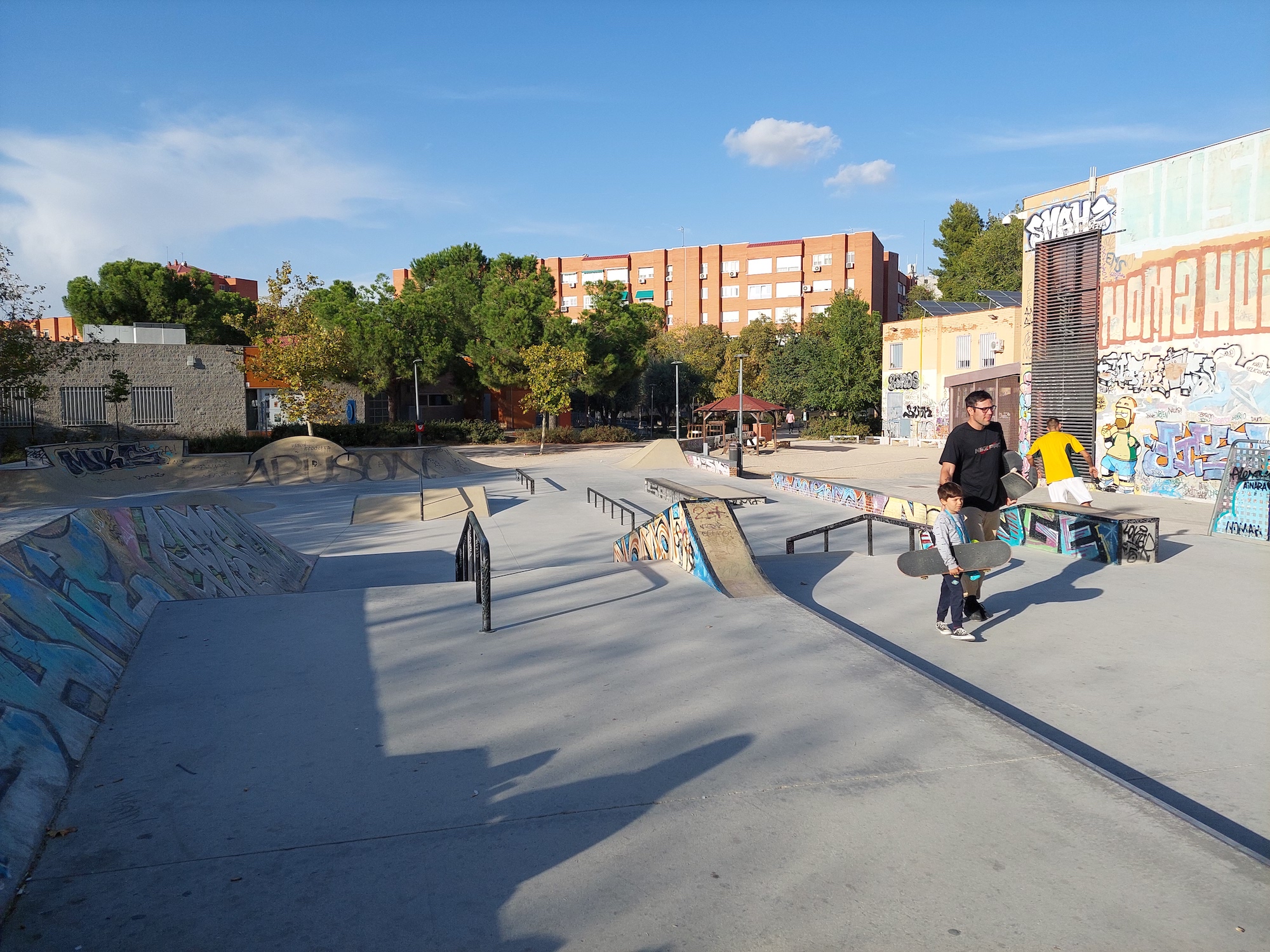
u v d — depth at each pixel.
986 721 4.21
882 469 24.12
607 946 2.53
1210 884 2.80
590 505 17.72
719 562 7.55
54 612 4.94
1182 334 14.38
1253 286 13.20
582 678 4.94
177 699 4.60
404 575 10.96
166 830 3.21
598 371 42.00
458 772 3.71
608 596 7.04
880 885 2.82
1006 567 8.48
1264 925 2.58
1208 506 13.52
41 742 3.68
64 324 61.91
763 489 19.02
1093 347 16.42
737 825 3.23
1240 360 13.44
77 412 32.03
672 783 3.59
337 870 2.94
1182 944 2.49
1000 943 2.51
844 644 5.54
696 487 18.94
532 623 6.21
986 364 32.34
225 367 34.41
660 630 5.96
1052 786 3.52
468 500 18.00
